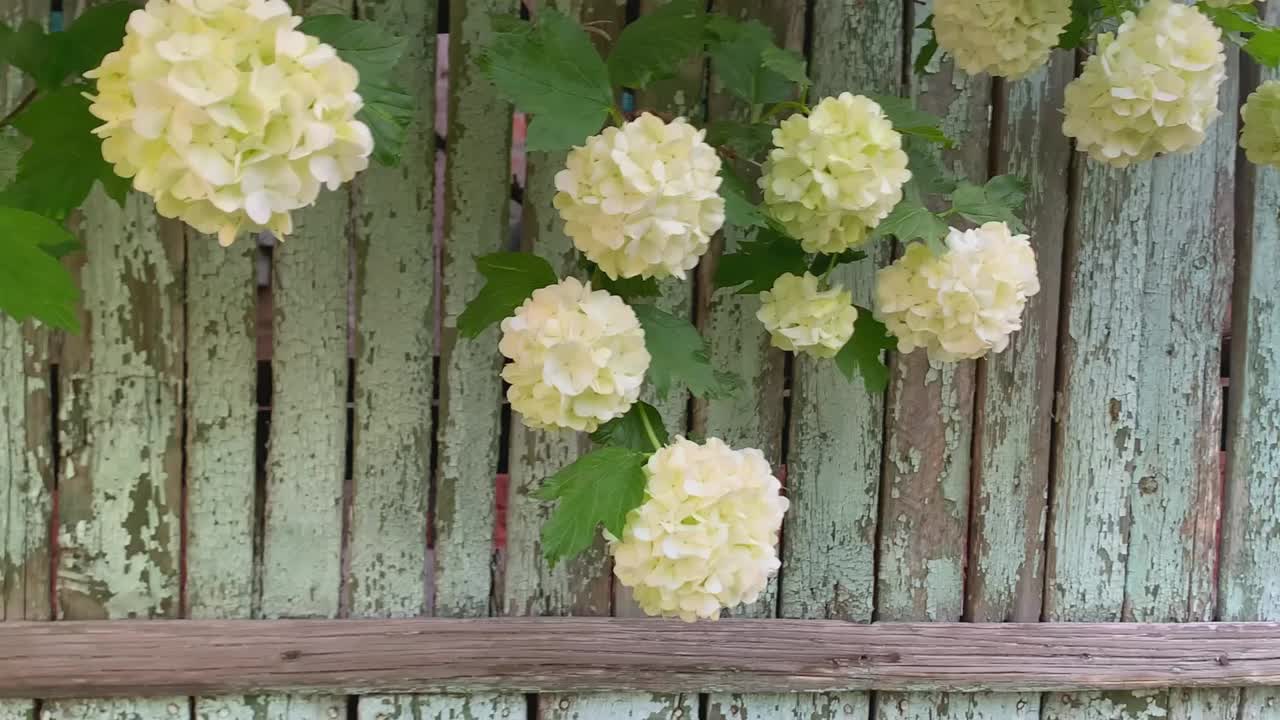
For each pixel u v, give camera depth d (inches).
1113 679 30.1
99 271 26.7
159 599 27.6
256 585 27.9
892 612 29.8
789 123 23.9
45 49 22.5
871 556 29.6
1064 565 30.2
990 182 26.4
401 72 27.0
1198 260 30.0
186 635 27.4
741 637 29.1
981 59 25.4
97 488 27.2
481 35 27.2
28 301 20.4
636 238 22.1
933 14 25.7
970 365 29.6
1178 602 30.6
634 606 29.0
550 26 23.7
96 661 27.2
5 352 26.6
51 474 27.1
